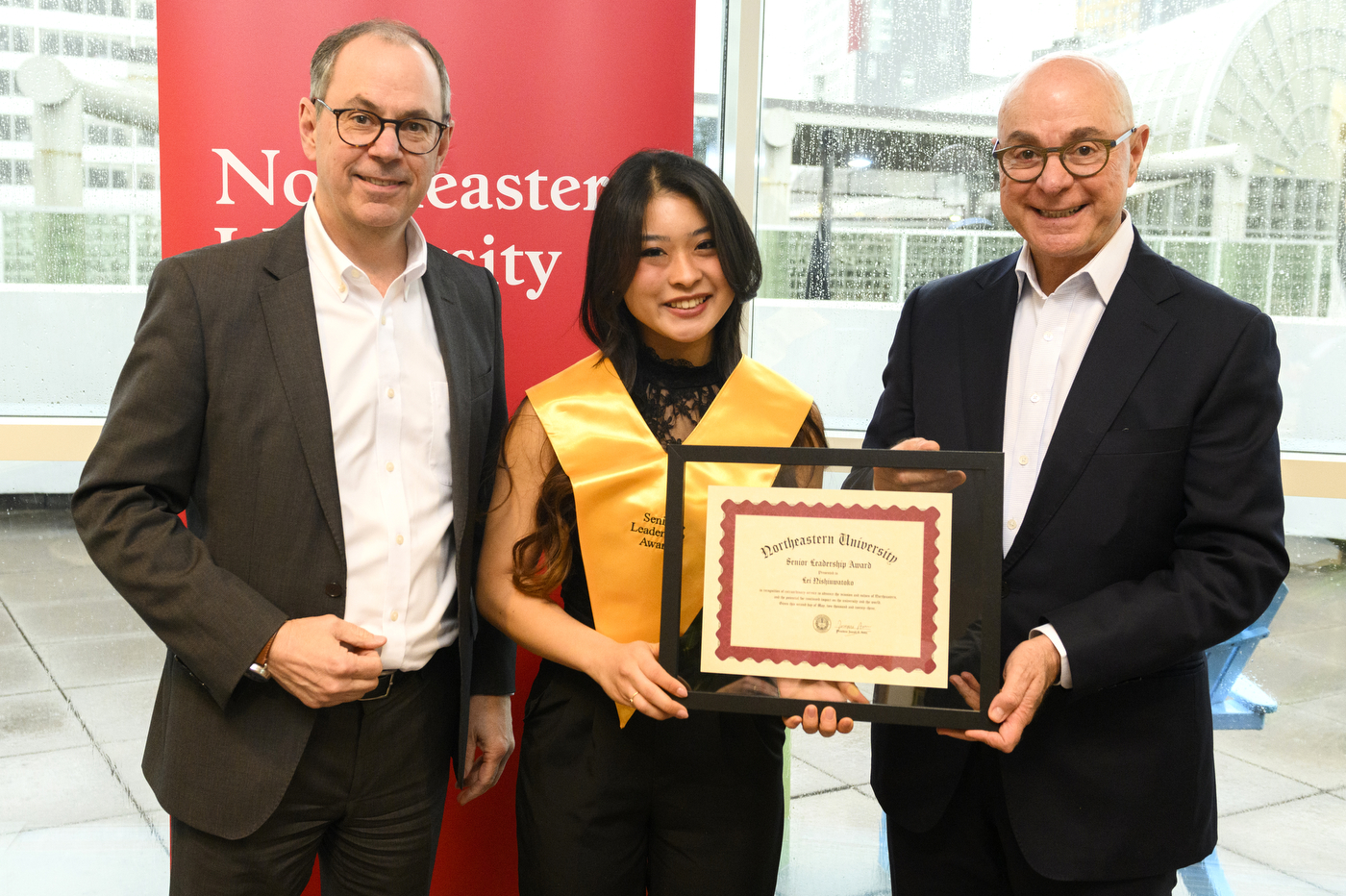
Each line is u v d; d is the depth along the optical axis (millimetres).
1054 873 1287
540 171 1820
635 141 1830
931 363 1480
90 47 2281
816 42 2340
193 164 1728
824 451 1163
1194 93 2309
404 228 1375
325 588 1280
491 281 1573
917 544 1157
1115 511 1283
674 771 1309
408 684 1364
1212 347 1271
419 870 1409
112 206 2320
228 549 1265
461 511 1368
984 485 1146
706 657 1188
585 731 1328
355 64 1249
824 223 2418
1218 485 1248
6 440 2219
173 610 1188
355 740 1318
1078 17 2344
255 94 1721
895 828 1481
